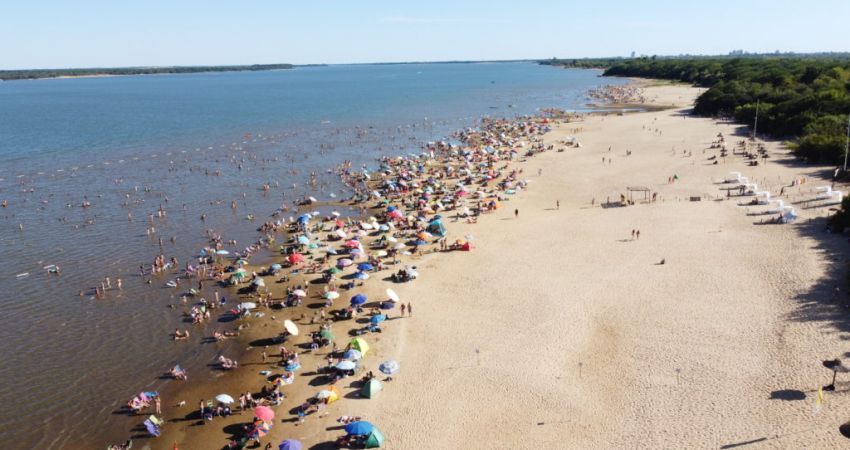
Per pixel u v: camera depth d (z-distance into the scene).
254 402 34.00
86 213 72.81
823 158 80.12
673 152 96.12
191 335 42.53
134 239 63.16
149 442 31.30
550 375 35.31
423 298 46.84
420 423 31.59
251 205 75.69
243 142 124.06
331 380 36.06
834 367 31.62
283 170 95.88
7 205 76.44
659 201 69.56
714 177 78.12
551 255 54.56
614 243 56.50
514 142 114.38
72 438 31.80
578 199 73.00
